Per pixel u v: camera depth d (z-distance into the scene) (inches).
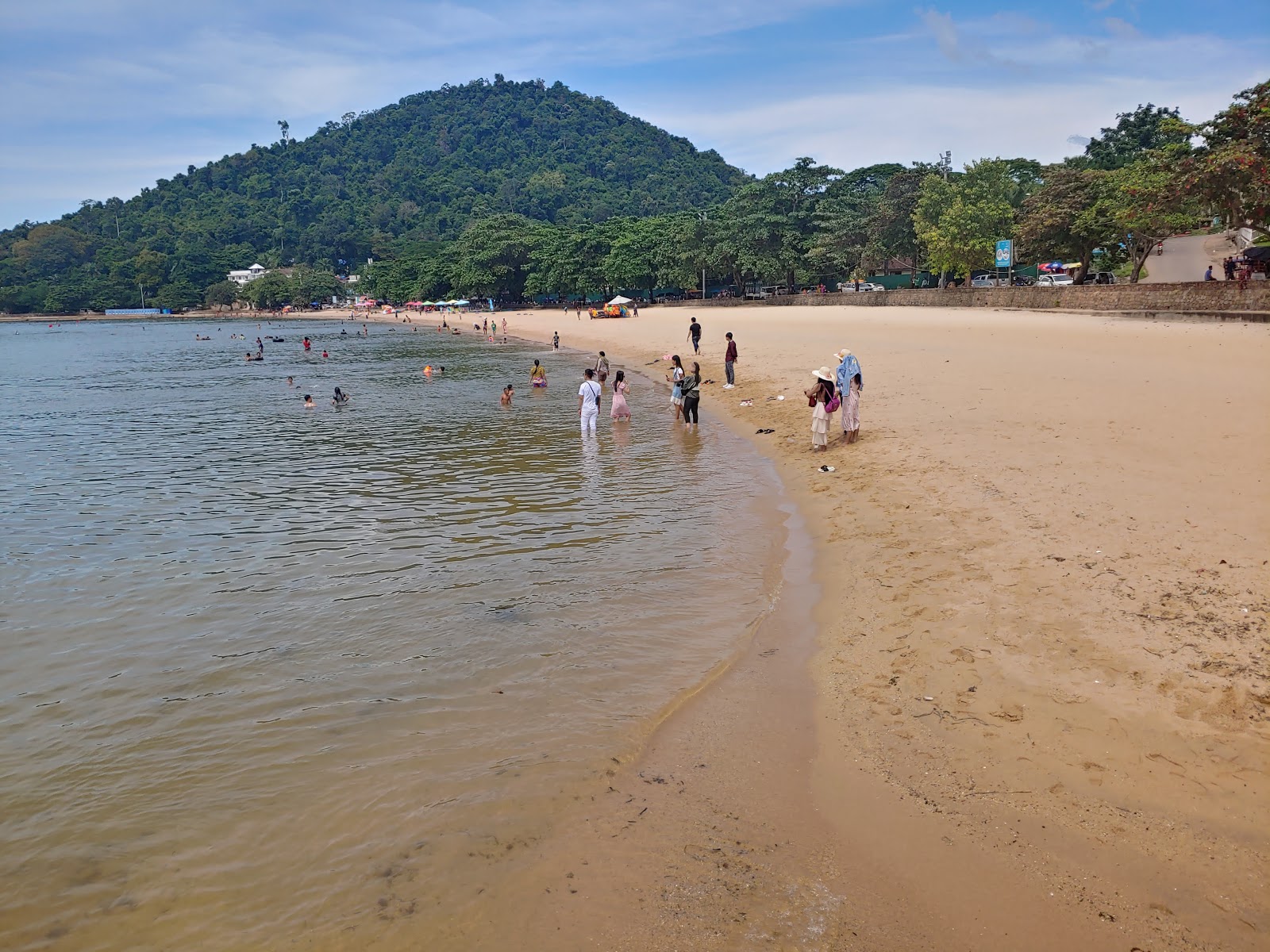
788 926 177.5
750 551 440.5
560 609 368.8
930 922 175.9
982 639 293.4
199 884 202.5
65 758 262.1
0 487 690.2
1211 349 920.9
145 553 484.4
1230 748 217.5
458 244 5610.2
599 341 2272.4
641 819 218.1
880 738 245.9
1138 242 1873.8
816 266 3358.8
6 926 190.9
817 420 657.6
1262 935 164.4
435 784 238.5
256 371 1948.8
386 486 647.1
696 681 295.3
